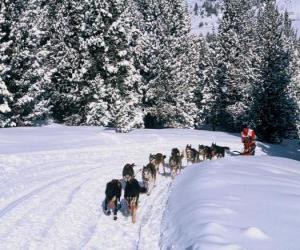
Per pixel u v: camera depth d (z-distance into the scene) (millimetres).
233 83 61812
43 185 18438
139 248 11555
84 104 47000
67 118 47375
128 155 28375
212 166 20391
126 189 14016
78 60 46156
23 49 40031
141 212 15164
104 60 44938
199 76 78438
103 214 14828
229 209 11906
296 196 13734
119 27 44625
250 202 12828
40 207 15172
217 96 64875
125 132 37875
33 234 12500
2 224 13172
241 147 38781
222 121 67188
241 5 67125
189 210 12438
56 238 12305
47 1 49094
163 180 21125
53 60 46938
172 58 56188
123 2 45500
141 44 53562
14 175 19969
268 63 50344
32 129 35688
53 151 26750
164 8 62531
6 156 23844
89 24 45938
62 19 47250
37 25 41219
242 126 61406
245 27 68375
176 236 11039
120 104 40219
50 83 44844
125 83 45719
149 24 62312
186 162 27672
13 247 11477
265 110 50594
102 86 44750
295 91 60906
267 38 50906
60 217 14211
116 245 11914
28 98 39688
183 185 17000
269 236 9773
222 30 66125
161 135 38406
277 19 51781
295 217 11320
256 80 50938
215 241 9297
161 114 55594
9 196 16344
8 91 37875
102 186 19016
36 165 22766
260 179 16797
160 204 16172
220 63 64875
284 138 54625
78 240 12242
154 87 54844
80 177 20609
